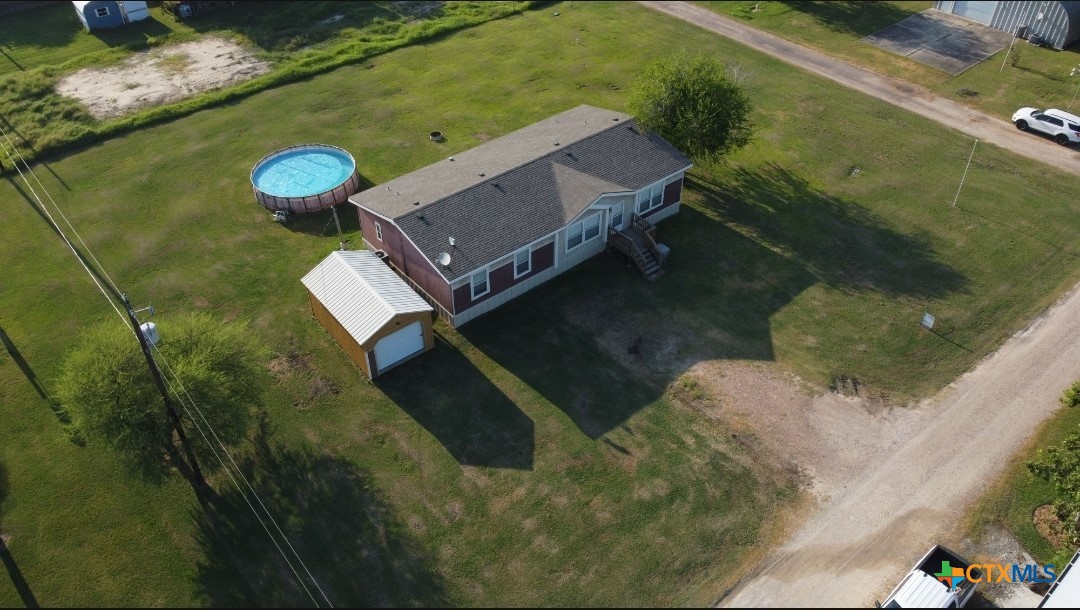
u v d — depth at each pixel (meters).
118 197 40.53
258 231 38.38
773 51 55.41
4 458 27.78
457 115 47.81
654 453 28.12
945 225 39.19
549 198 34.38
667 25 59.12
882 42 56.44
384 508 26.36
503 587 24.33
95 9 56.25
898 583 24.14
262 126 46.66
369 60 53.94
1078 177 42.59
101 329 27.05
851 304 34.44
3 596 23.94
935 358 31.86
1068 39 54.28
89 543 25.36
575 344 32.41
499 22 59.56
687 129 38.25
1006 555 24.83
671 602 23.92
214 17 59.44
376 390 30.38
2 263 36.22
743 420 29.30
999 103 49.16
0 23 58.41
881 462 27.80
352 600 23.95
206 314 32.69
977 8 58.25
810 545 25.28
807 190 41.69
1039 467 25.17
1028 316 33.91
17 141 44.34
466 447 28.31
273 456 27.89
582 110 41.72
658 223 39.12
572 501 26.59
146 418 24.91
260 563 24.84
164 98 48.97
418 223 32.06
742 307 34.28
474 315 33.53
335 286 31.73
